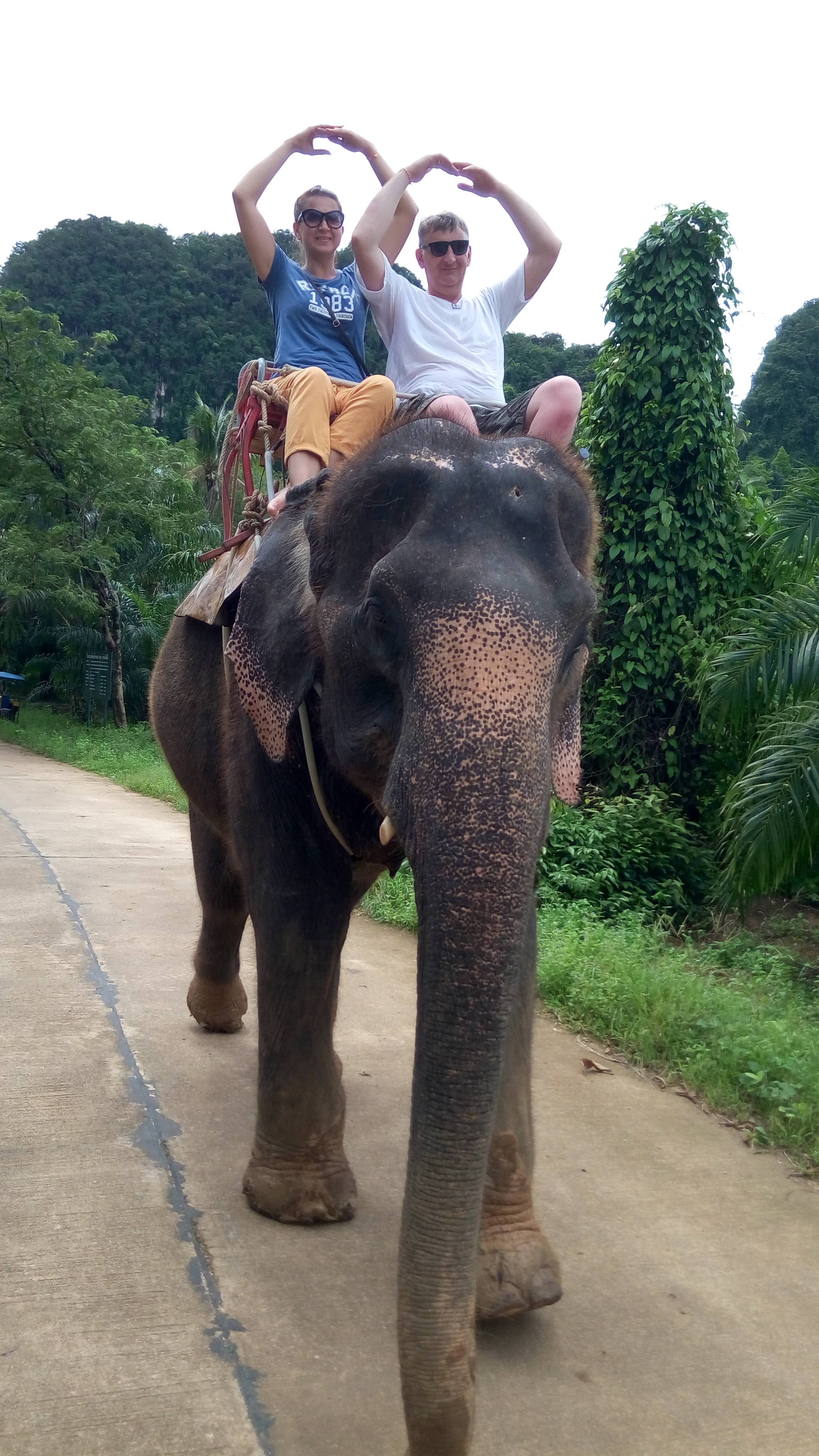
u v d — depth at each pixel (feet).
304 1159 9.53
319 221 12.34
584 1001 15.67
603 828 27.58
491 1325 8.24
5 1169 10.14
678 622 30.81
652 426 31.65
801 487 26.02
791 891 28.48
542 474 6.98
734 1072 13.26
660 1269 9.24
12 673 92.79
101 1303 8.18
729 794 22.54
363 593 7.10
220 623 10.85
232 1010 13.89
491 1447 6.97
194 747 12.27
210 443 79.71
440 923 5.74
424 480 6.86
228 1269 8.73
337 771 8.16
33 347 73.36
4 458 73.56
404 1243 5.65
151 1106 11.64
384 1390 7.39
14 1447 6.68
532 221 11.43
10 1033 13.53
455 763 5.86
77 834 29.30
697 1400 7.59
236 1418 7.04
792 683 22.88
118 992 15.35
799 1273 9.32
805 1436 7.30
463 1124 5.67
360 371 12.25
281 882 8.97
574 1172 10.95
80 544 75.51
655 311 31.50
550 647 6.27
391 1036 14.53
